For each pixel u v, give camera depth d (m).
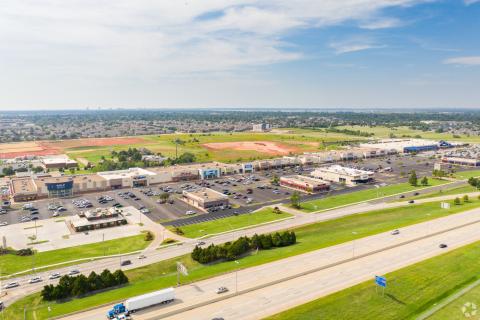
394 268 102.94
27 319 84.62
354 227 146.00
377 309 85.31
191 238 136.75
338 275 99.38
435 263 105.81
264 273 101.56
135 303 82.31
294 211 169.25
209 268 108.44
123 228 148.38
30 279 104.56
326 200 187.88
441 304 88.56
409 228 136.25
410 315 84.25
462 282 98.00
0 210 173.50
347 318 81.88
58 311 86.31
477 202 177.25
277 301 86.94
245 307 84.50
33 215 166.50
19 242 133.62
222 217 161.50
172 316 81.19
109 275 100.69
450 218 147.62
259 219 157.75
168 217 162.88
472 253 112.50
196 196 182.12
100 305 86.81
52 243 132.50
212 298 88.31
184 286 95.25
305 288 92.75
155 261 116.62
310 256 112.44
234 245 119.25
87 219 153.62
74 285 96.06
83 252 124.25
